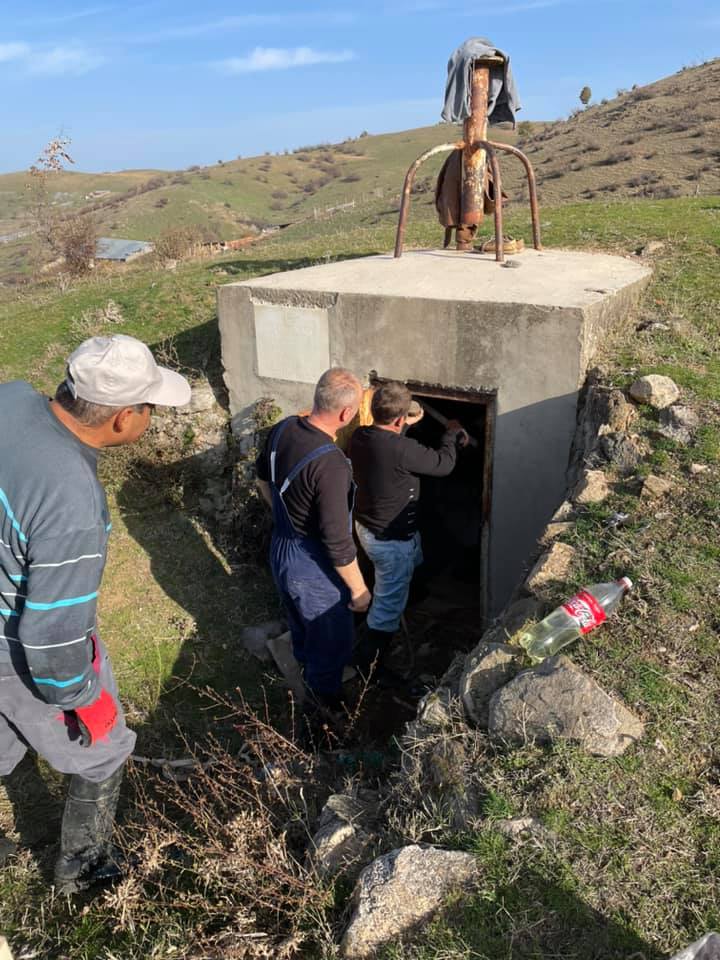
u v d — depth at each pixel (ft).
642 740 7.84
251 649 15.90
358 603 11.82
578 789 7.38
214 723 13.84
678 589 9.75
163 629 16.48
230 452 19.63
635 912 6.33
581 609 9.19
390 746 12.28
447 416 21.63
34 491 6.85
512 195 123.95
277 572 12.54
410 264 19.61
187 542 18.75
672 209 29.89
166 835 8.93
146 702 14.37
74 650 7.29
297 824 9.05
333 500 11.30
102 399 7.16
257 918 7.63
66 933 8.48
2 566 7.23
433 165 269.44
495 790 7.54
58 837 10.43
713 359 15.34
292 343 17.54
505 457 15.40
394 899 6.66
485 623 16.63
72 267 53.67
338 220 138.72
